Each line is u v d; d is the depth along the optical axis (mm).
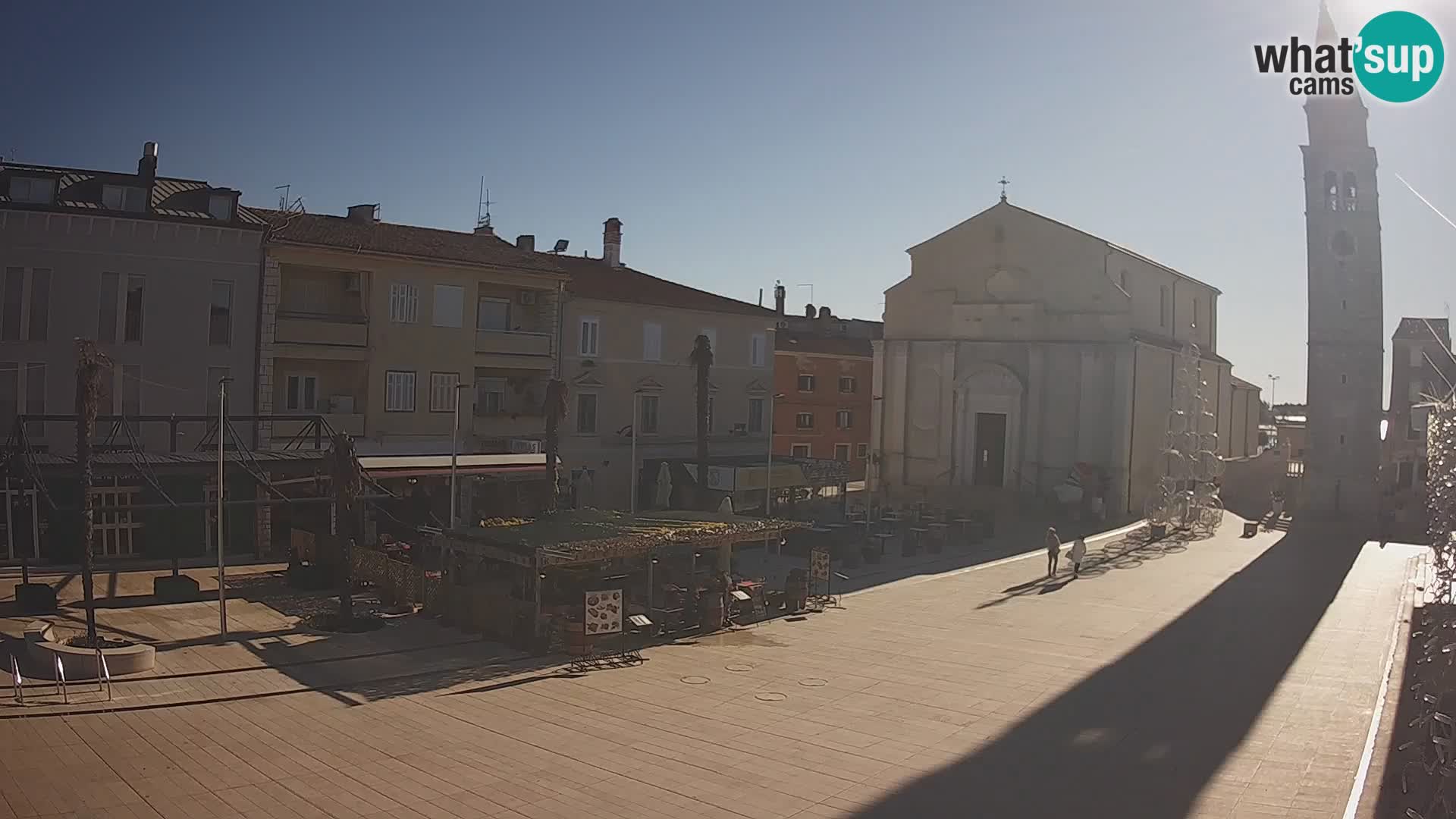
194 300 36844
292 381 39969
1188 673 23750
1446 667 18000
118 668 21484
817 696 21344
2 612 26641
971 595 34562
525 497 44000
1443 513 24422
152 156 37531
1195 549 48406
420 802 14922
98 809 14398
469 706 20266
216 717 19109
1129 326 57844
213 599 29547
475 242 47375
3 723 18172
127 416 32406
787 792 15523
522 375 47062
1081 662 24781
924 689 22062
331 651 24422
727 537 29266
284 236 39000
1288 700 21344
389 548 33906
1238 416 88188
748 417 55812
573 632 24422
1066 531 53000
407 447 41594
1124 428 57469
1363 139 62031
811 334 77750
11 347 33844
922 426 63719
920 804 15125
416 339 42000
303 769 16281
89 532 22469
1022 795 15562
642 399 50719
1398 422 66562
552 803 14922
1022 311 60656
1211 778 16391
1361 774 15969
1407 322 67688
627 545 26812
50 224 34312
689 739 18172
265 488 31875
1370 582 38625
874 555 41250
